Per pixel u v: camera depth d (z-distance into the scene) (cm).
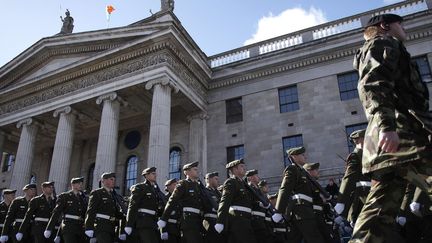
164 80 2573
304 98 2820
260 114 2923
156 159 2377
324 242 935
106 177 1316
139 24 2788
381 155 402
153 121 2489
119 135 3447
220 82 3148
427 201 531
